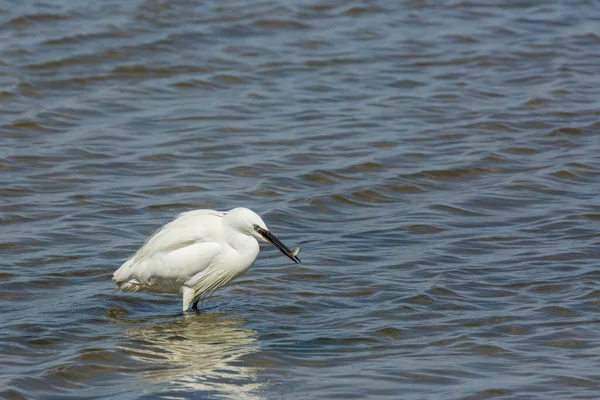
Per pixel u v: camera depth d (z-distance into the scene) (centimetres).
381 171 1817
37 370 1033
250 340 1130
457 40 2612
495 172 1820
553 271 1341
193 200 1662
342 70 2411
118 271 1262
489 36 2644
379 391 983
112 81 2305
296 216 1605
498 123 2066
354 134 2012
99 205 1631
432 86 2311
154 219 1578
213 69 2386
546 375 1016
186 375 1027
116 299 1272
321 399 966
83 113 2111
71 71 2330
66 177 1767
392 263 1392
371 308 1229
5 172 1784
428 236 1511
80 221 1554
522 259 1392
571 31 2678
